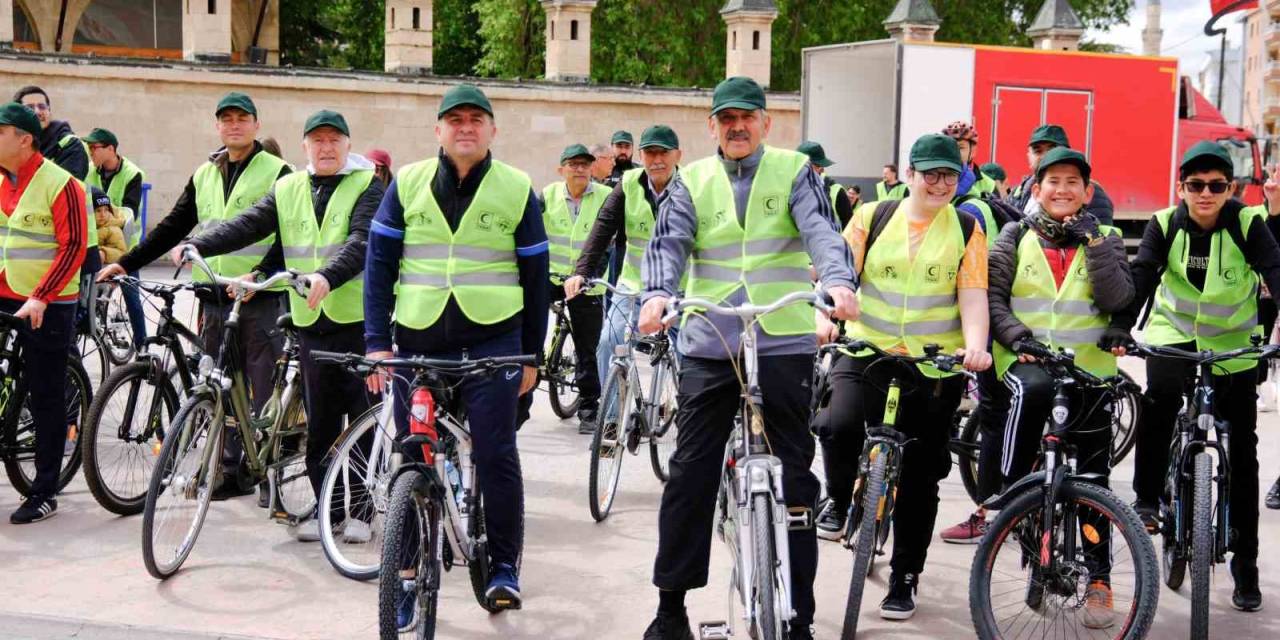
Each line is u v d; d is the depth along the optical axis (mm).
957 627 5051
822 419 5074
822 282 4145
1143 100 18594
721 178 4516
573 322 8680
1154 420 5781
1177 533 5113
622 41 29844
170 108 22172
